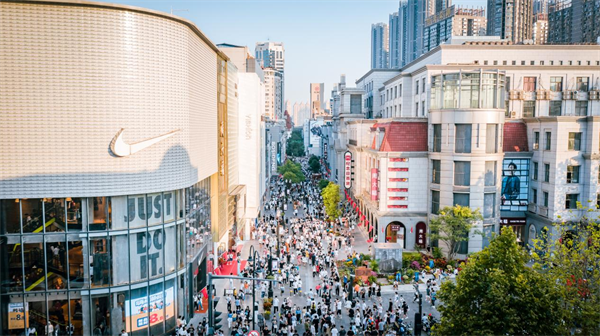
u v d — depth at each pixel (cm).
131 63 3148
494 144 5659
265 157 10044
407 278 4953
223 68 5256
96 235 3133
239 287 4638
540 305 2361
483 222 5609
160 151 3347
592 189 5541
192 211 3966
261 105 8662
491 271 2538
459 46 7794
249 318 3744
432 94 5978
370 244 6031
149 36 3231
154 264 3381
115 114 3106
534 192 6053
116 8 3058
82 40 2992
